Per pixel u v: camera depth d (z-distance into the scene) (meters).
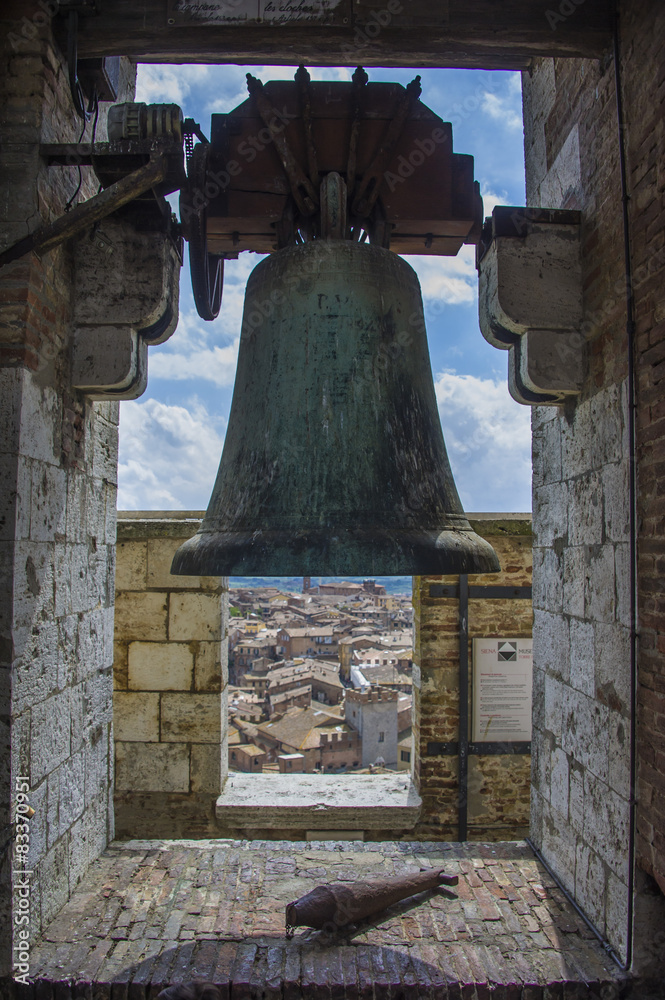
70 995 2.22
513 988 2.25
